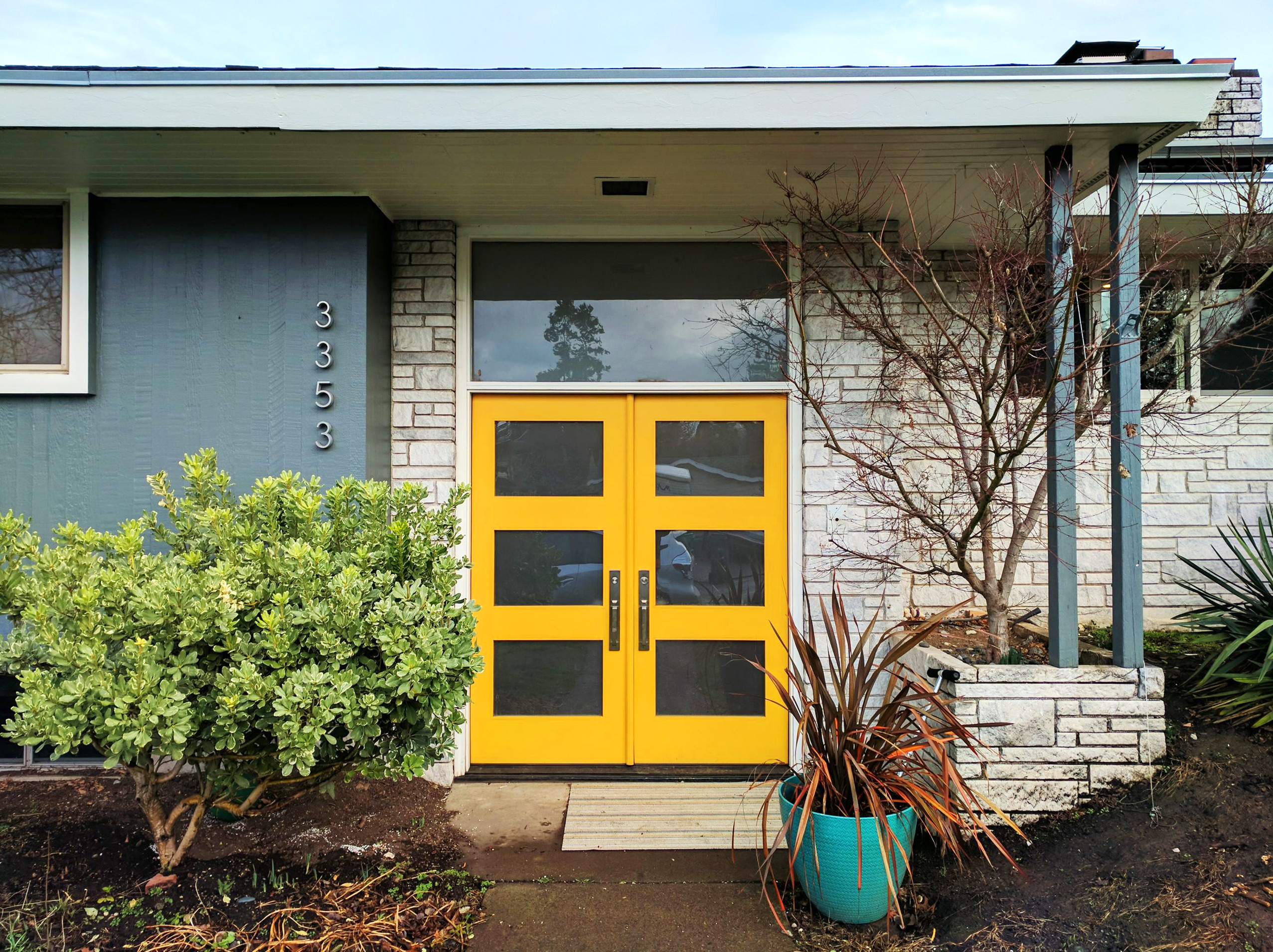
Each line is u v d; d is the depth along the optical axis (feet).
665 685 13.16
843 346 12.93
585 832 10.76
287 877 9.04
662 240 13.42
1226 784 9.23
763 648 13.11
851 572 12.82
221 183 11.51
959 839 9.60
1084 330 12.72
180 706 7.40
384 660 8.12
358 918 8.36
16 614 8.68
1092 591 15.44
